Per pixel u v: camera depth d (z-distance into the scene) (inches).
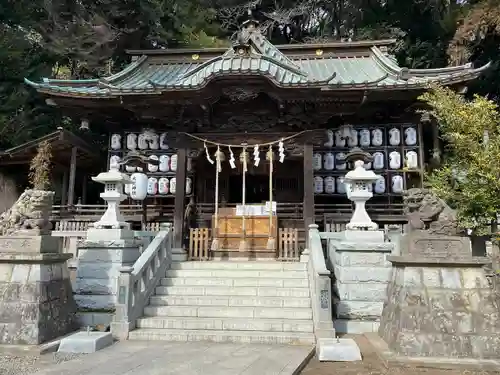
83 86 634.2
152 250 373.7
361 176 393.1
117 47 847.1
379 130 621.6
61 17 777.6
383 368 239.9
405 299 261.9
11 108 746.2
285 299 349.1
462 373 227.3
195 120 539.8
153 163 551.8
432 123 635.5
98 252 374.0
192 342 295.0
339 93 501.0
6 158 647.8
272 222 494.6
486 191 301.0
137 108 539.2
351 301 349.1
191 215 585.3
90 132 848.9
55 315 295.7
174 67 722.2
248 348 276.5
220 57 512.1
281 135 527.5
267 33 1072.8
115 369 226.7
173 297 356.2
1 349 260.4
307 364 250.1
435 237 271.4
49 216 315.3
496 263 316.8
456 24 765.9
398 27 877.8
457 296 255.1
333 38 986.7
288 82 466.9
